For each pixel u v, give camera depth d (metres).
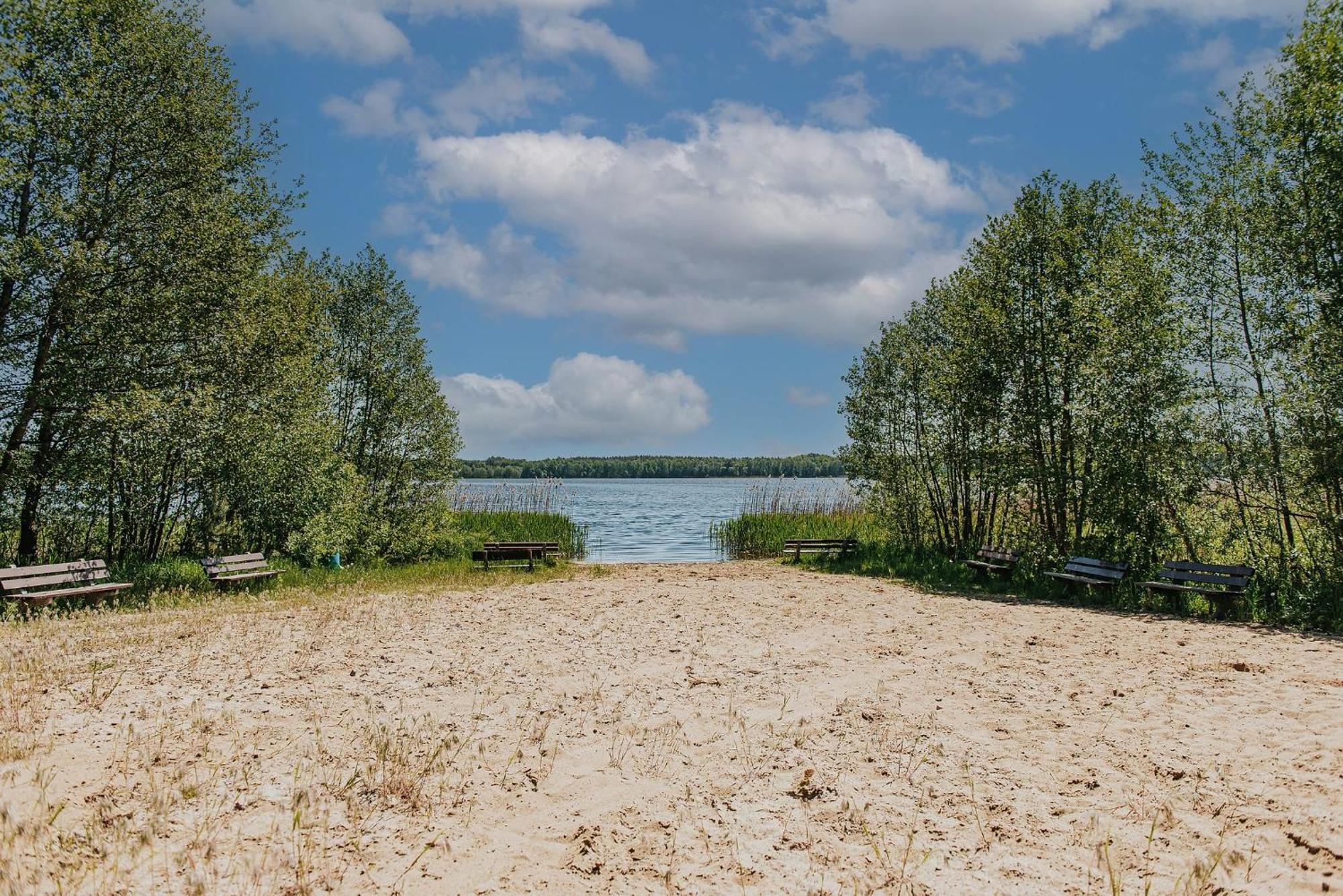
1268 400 12.82
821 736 6.57
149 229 15.75
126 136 15.52
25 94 14.26
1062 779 5.55
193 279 16.12
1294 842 4.43
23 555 15.34
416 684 8.22
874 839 4.72
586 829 4.90
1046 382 17.02
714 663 9.22
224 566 15.24
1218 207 13.76
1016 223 17.47
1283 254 13.10
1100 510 15.30
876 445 21.22
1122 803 5.11
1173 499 14.16
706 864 4.46
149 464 15.70
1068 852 4.50
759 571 20.06
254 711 7.16
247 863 4.37
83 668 8.62
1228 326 13.85
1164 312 14.53
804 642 10.49
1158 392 14.45
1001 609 13.44
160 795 5.16
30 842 4.50
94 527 17.25
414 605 13.62
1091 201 17.25
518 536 25.70
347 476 19.91
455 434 22.56
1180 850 4.47
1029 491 17.22
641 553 27.25
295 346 18.59
